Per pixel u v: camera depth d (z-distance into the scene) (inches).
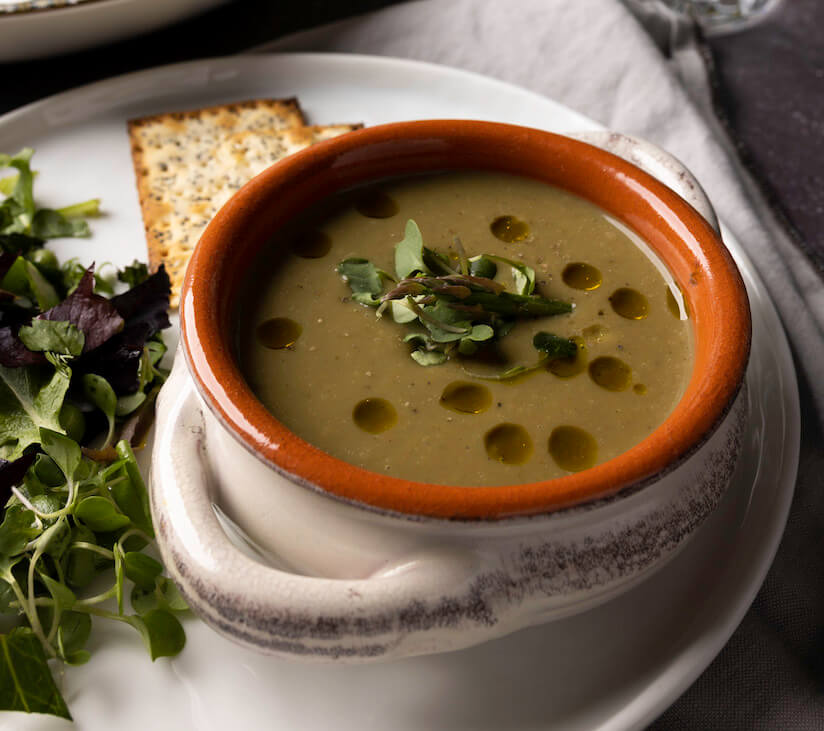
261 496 13.5
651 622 14.3
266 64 19.8
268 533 13.5
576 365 14.1
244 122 19.2
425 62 20.7
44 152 18.8
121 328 15.6
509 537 13.0
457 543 13.0
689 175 15.3
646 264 14.8
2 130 18.8
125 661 14.0
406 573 12.9
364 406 13.8
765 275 18.2
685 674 14.0
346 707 13.7
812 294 18.6
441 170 15.5
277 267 14.7
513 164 15.4
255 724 13.7
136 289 16.3
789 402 15.9
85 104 19.3
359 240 15.0
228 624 12.9
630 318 14.4
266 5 22.0
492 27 21.1
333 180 15.1
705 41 21.9
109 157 18.9
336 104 19.7
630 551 13.3
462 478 13.4
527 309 14.3
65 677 13.9
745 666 15.2
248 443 13.0
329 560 13.3
